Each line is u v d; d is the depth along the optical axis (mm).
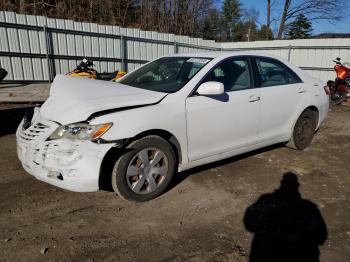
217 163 4754
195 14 31000
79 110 3217
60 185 3162
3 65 12297
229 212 3406
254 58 4648
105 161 3266
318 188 4059
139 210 3379
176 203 3551
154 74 4410
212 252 2744
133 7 29594
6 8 21656
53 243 2775
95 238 2873
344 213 3459
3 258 2557
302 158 5137
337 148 5801
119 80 4656
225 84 4156
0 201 3451
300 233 3064
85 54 14180
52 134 3191
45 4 23234
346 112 9758
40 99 9508
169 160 3611
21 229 2965
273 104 4668
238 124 4230
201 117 3805
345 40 15984
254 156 5133
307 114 5312
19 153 3506
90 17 25906
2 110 8031
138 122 3303
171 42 16844
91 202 3512
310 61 17188
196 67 4102
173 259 2637
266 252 2770
